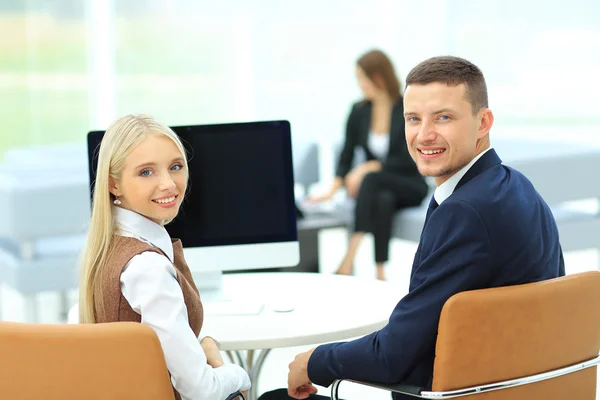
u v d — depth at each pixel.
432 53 10.10
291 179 3.53
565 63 9.23
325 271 8.00
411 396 2.79
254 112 9.73
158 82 9.27
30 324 2.33
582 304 2.65
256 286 3.62
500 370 2.57
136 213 2.65
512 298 2.50
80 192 6.19
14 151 8.15
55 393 2.34
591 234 7.10
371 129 7.61
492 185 2.62
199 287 3.53
